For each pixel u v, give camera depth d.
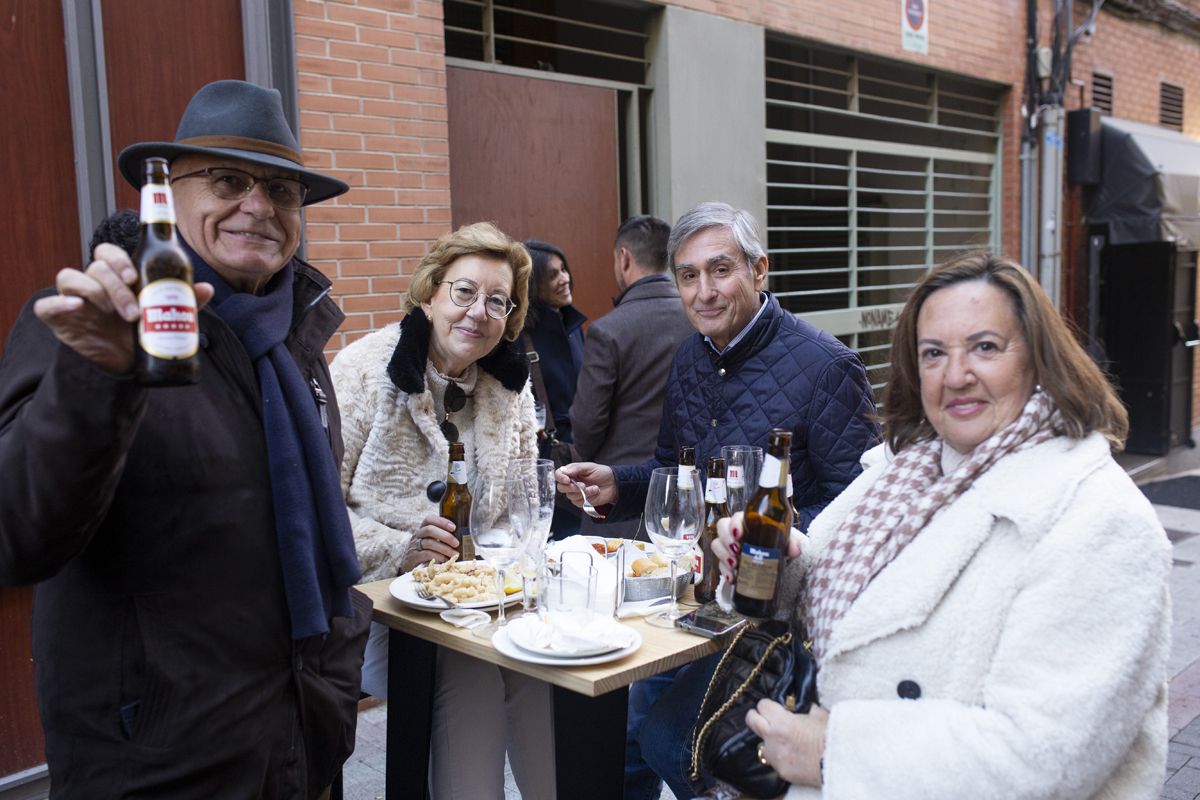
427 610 2.26
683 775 2.24
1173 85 10.60
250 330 1.83
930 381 1.72
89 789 1.64
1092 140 8.89
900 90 7.75
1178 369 9.53
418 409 2.54
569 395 4.47
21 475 1.37
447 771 2.52
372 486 2.54
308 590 1.78
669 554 2.27
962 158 8.23
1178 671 4.65
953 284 1.72
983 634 1.56
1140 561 1.49
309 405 1.89
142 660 1.63
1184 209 9.15
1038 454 1.60
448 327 2.54
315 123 4.09
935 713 1.54
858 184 7.41
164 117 3.66
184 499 1.66
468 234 2.56
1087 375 1.63
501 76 5.02
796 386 2.60
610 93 5.54
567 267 4.52
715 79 5.94
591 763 2.35
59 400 1.33
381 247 4.34
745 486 2.36
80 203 3.43
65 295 1.26
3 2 3.22
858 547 1.77
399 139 4.36
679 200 5.79
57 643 1.64
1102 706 1.44
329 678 2.00
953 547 1.59
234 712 1.71
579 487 2.84
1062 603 1.48
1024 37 8.53
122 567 1.63
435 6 4.46
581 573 2.21
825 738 1.63
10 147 3.27
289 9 3.96
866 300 7.63
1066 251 9.12
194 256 1.86
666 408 2.93
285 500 1.79
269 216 1.87
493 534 2.24
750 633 1.90
